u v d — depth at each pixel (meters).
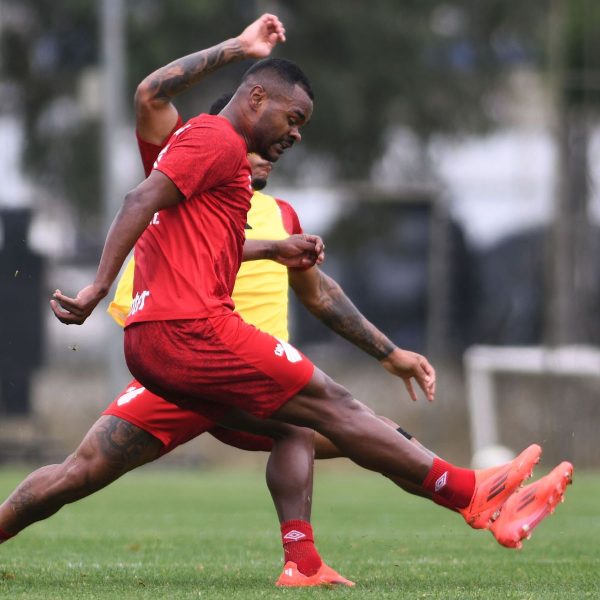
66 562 20.55
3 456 50.69
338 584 17.00
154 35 67.06
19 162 70.44
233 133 16.28
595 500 35.84
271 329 19.34
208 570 19.45
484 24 76.00
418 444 17.23
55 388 52.03
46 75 70.19
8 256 50.59
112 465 17.86
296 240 18.14
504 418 54.50
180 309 15.98
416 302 54.09
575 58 58.88
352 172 73.25
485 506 16.84
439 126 75.06
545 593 16.34
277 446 17.47
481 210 57.31
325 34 71.25
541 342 57.47
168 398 16.64
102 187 68.88
